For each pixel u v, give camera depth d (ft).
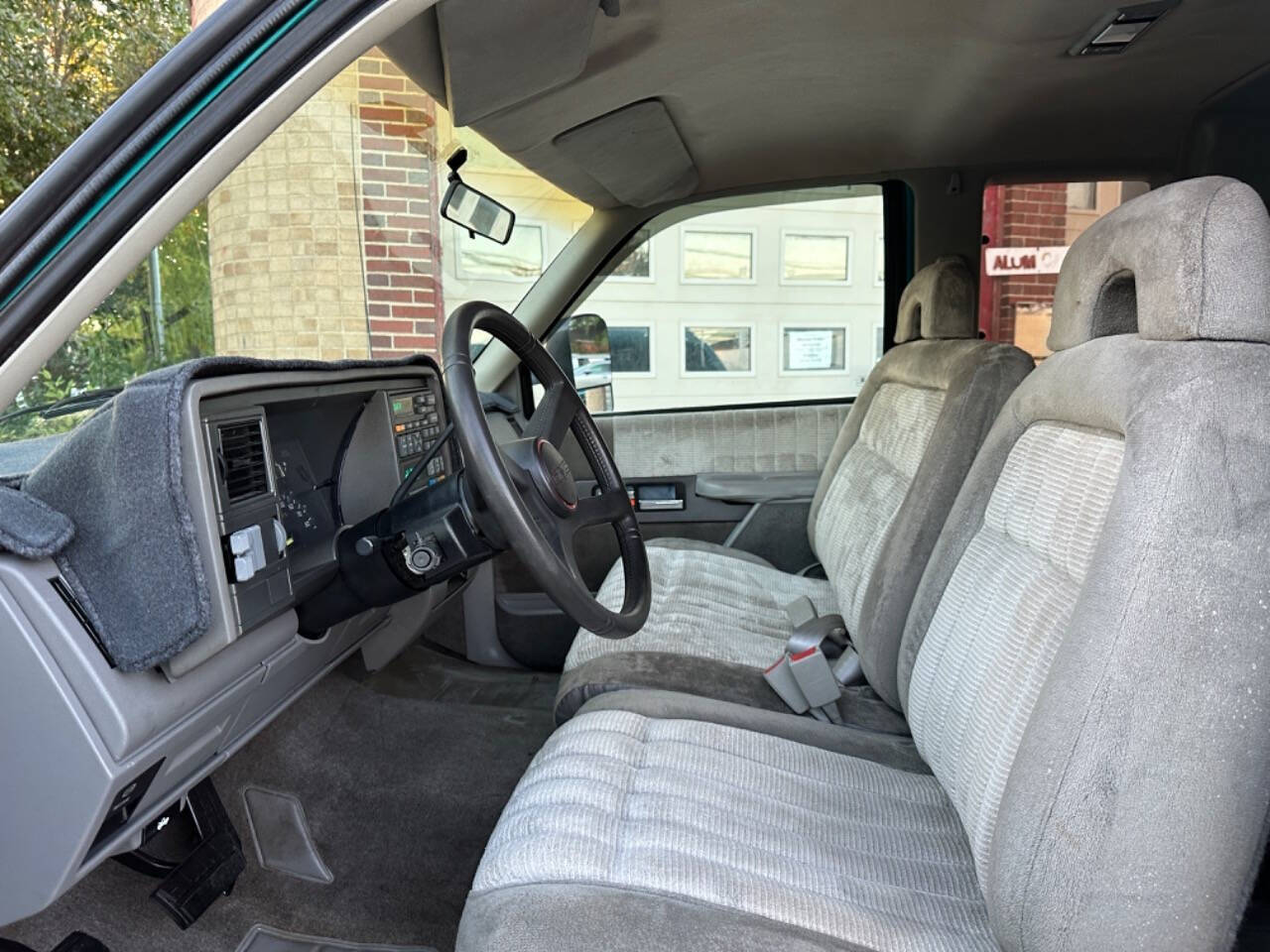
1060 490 3.42
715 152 7.43
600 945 2.93
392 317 9.24
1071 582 3.15
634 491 8.63
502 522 3.92
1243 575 2.45
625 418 8.57
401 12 2.75
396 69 4.83
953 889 3.42
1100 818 2.54
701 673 5.38
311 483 5.14
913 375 6.33
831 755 4.39
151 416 3.26
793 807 3.83
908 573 5.07
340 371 4.87
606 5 4.43
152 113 2.64
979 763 3.37
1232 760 2.44
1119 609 2.56
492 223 7.59
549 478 4.30
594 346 8.49
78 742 3.13
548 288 8.31
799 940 2.97
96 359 4.65
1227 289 2.64
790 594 7.27
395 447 5.52
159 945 4.68
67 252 2.68
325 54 2.71
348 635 5.49
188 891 4.83
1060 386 3.59
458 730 6.82
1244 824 2.46
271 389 4.28
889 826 3.82
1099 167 8.08
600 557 8.49
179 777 3.99
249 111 2.70
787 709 5.17
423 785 6.16
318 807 5.85
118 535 3.23
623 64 5.39
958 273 6.41
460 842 5.72
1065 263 3.78
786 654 5.24
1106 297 3.52
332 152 9.48
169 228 2.76
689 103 6.31
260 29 2.64
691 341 8.71
